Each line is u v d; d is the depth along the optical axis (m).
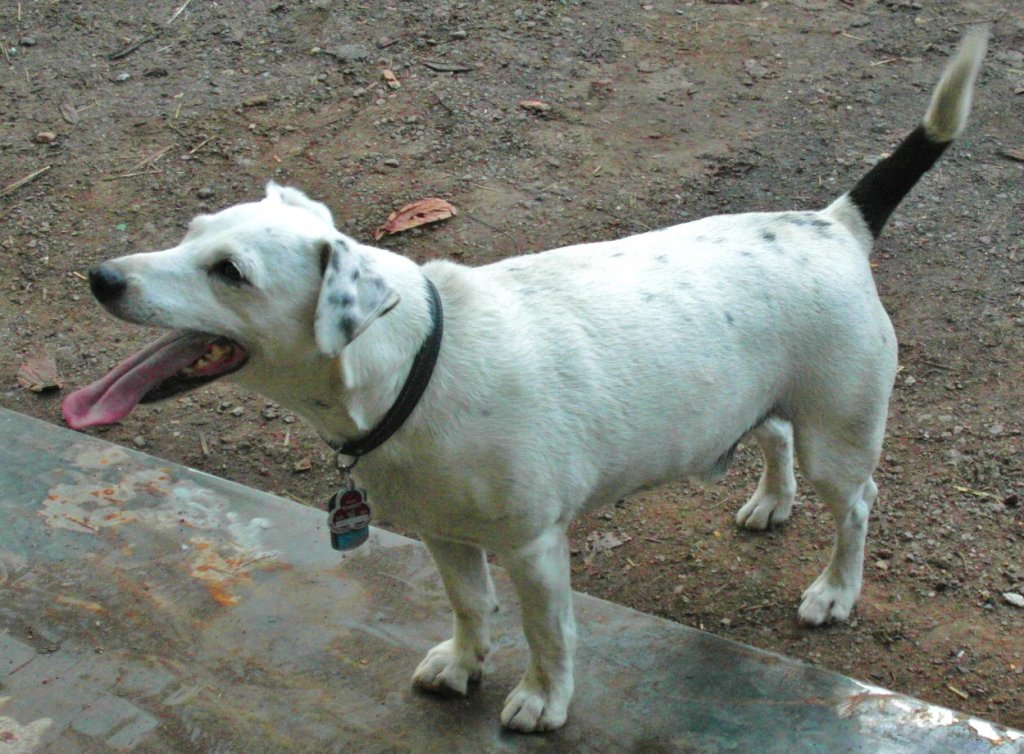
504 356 2.42
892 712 2.53
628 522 2.91
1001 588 2.77
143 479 2.86
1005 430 2.98
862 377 2.58
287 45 4.29
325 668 2.60
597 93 3.99
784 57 4.16
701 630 2.68
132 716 2.54
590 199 3.50
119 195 3.55
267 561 2.73
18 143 3.79
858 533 2.70
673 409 2.51
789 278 2.54
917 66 4.05
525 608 2.50
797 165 3.58
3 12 4.53
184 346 2.38
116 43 4.34
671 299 2.51
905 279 3.29
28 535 2.78
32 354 3.21
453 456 2.41
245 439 3.06
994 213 3.43
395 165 3.64
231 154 3.71
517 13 4.46
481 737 2.53
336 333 2.32
